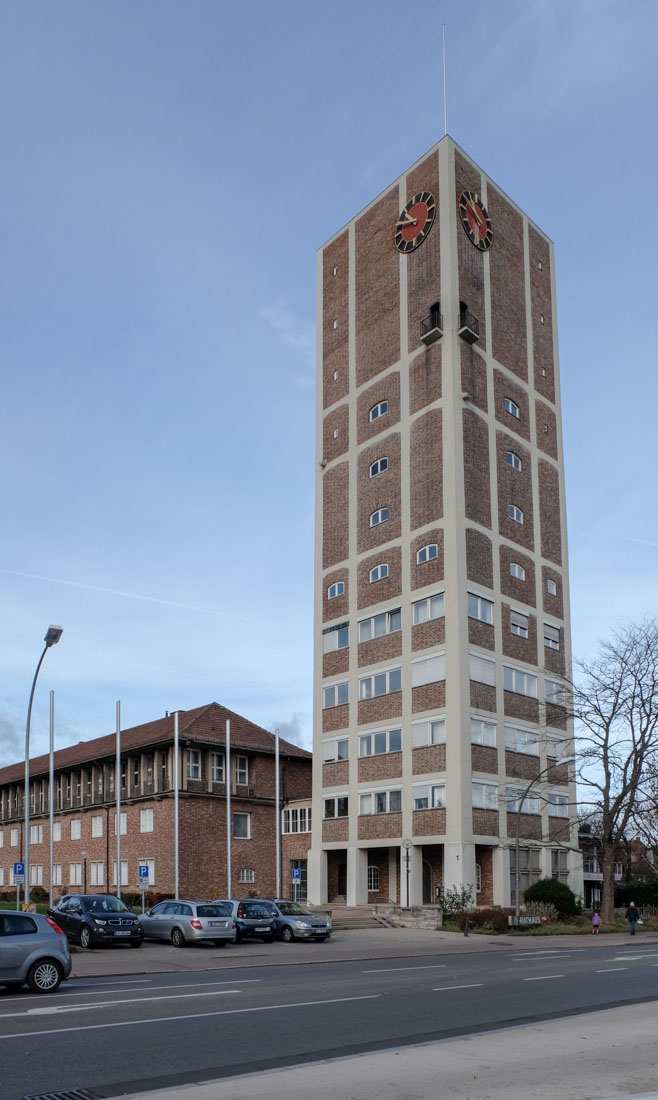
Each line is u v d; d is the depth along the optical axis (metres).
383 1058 10.90
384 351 53.91
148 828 56.75
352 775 49.91
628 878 61.03
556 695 51.81
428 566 48.12
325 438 57.06
